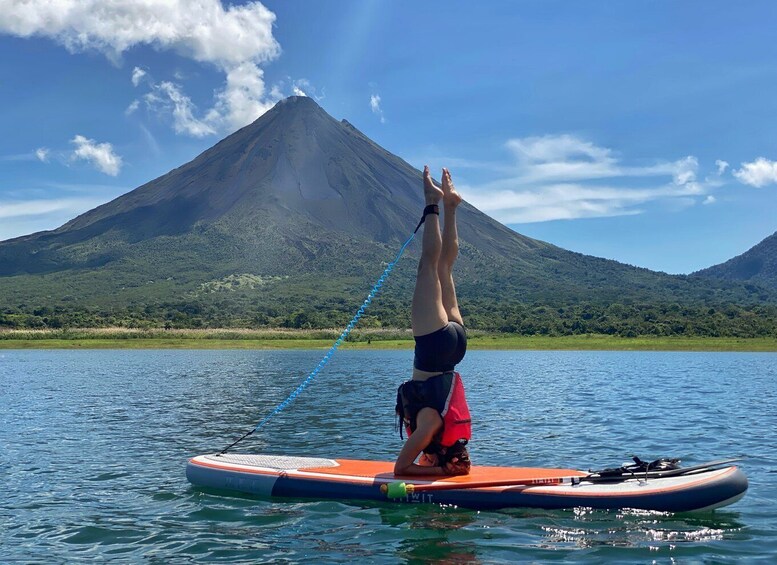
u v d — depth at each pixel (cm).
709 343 10175
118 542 1001
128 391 3456
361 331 12356
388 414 2469
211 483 1297
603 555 915
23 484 1372
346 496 1172
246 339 11262
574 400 2934
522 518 1059
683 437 1927
